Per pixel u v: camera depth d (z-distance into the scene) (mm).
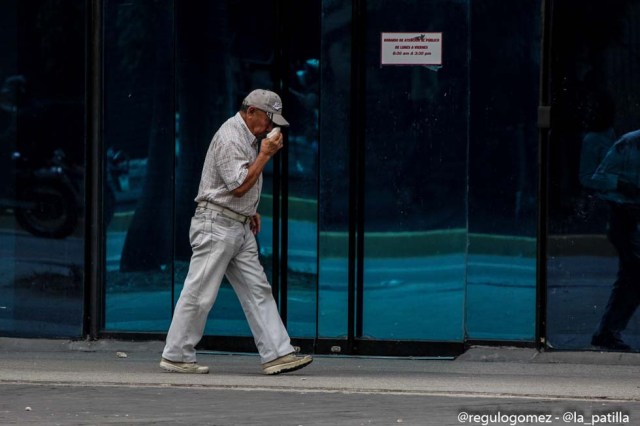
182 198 30141
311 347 29812
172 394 25312
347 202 29484
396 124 29328
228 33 29781
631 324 28969
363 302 29656
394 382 26594
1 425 22688
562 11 28719
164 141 30141
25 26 30375
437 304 29453
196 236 26953
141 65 30141
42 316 30812
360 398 25016
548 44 28812
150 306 30422
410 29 29141
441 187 29281
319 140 29484
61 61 30344
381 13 29203
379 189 29453
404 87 29250
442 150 29250
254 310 27109
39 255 30734
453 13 29047
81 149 30375
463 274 29344
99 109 30344
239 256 27109
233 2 29703
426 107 29219
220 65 29859
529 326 29281
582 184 28891
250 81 29766
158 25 30016
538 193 29047
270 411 23781
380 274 29562
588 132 28844
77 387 26031
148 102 30141
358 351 29703
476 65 29062
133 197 30344
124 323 30578
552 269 29062
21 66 30453
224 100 29891
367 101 29344
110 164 30391
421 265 29422
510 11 28891
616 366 28844
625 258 28891
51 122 30469
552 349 29203
